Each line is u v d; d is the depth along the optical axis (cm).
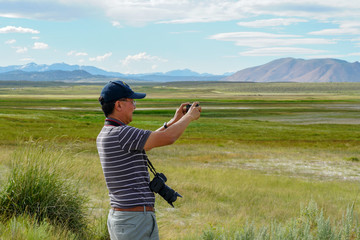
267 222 845
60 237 458
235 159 2762
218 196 1206
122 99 279
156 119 7688
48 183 538
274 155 3034
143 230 271
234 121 7556
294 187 1680
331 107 13338
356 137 5059
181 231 707
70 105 13362
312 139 4772
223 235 460
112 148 266
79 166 649
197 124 6519
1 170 761
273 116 9575
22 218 475
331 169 2433
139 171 272
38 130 4409
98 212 713
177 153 2983
